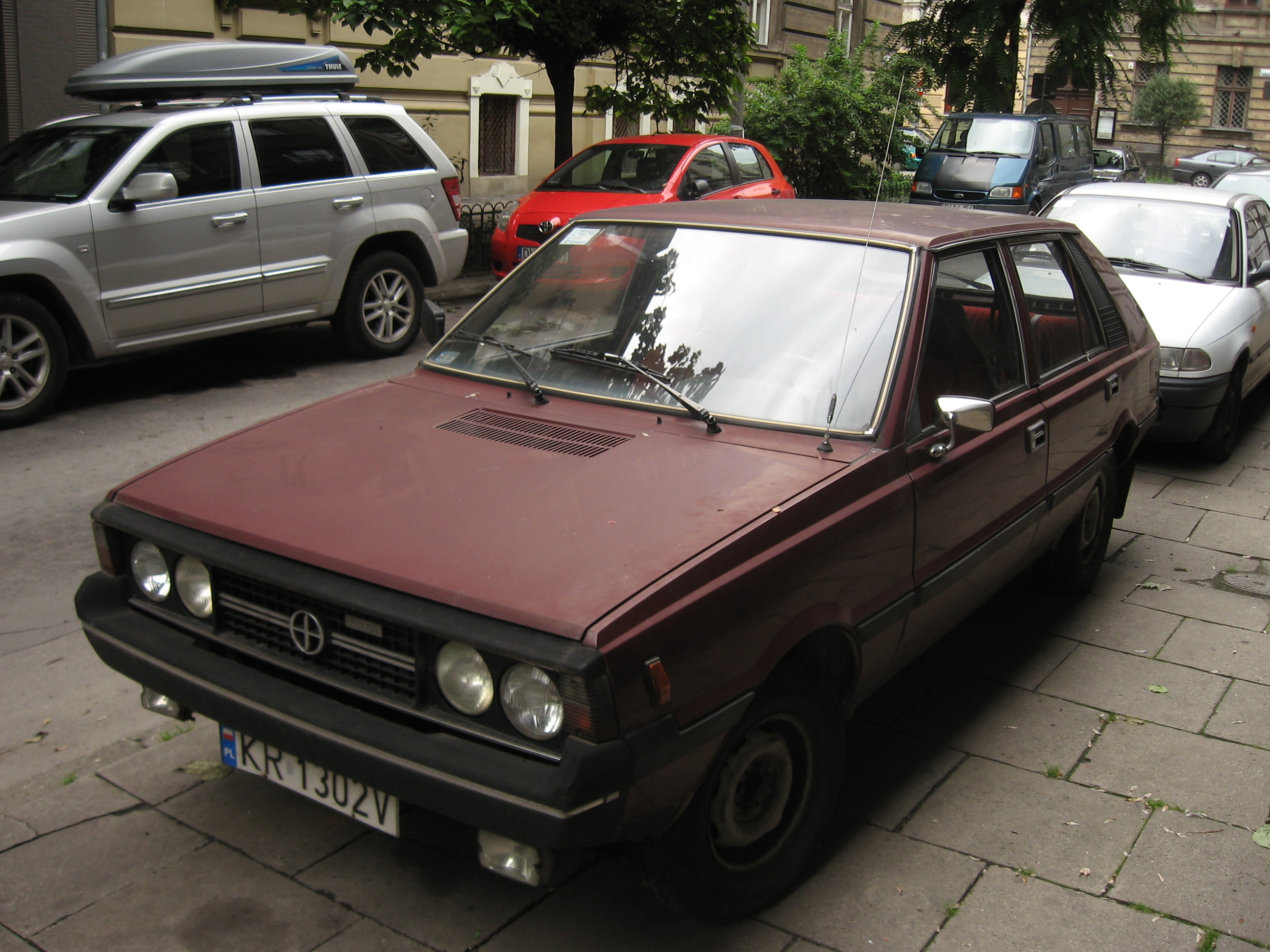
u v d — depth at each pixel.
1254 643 4.63
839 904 2.92
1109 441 4.69
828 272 3.45
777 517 2.69
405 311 9.42
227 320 8.12
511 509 2.71
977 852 3.16
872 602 3.03
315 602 2.57
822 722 2.90
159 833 3.13
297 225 8.37
